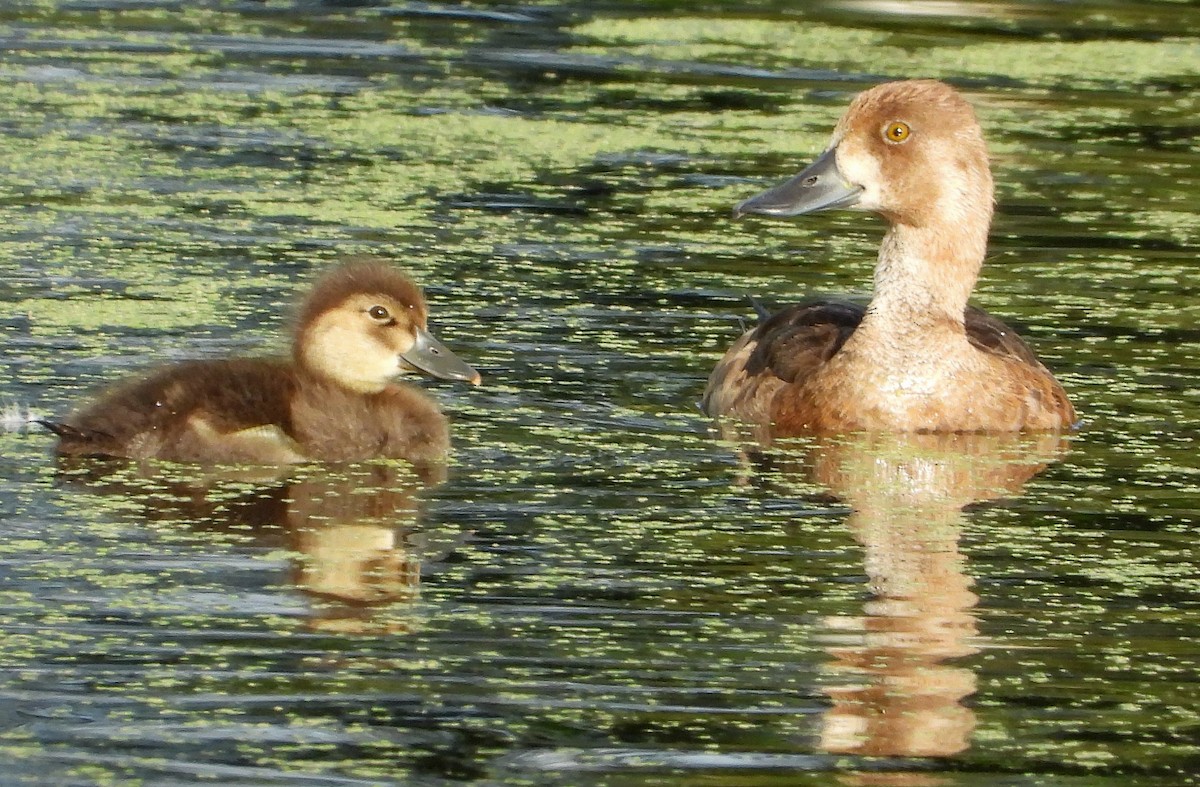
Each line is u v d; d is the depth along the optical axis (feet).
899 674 30.86
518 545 36.29
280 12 91.15
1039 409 45.42
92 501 38.06
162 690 29.76
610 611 33.09
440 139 70.59
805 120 74.33
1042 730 29.04
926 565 35.76
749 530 37.52
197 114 72.95
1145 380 48.32
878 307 45.88
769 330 47.91
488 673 30.55
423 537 36.63
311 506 38.24
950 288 46.06
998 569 35.60
